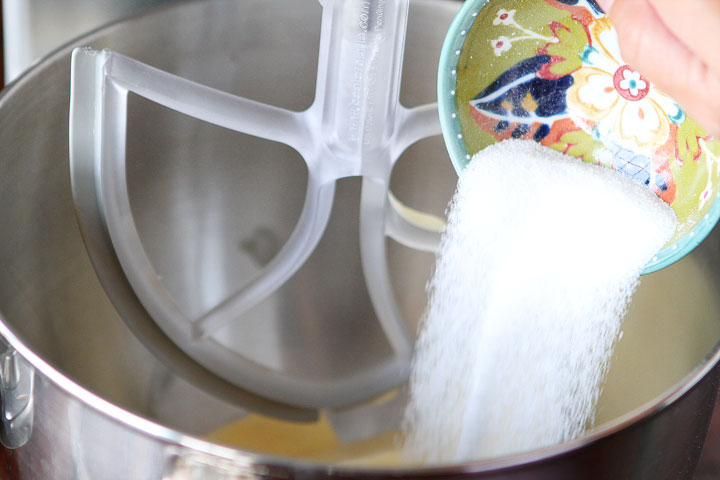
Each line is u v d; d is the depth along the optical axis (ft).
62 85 1.78
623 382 1.90
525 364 1.72
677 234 1.61
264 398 2.03
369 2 1.63
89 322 1.90
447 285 1.84
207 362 1.97
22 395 1.22
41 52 2.02
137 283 1.88
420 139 2.01
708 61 1.33
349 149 1.84
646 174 1.69
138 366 1.94
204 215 2.07
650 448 1.22
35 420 1.23
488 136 1.78
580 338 1.70
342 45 1.68
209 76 2.02
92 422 1.11
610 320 1.74
